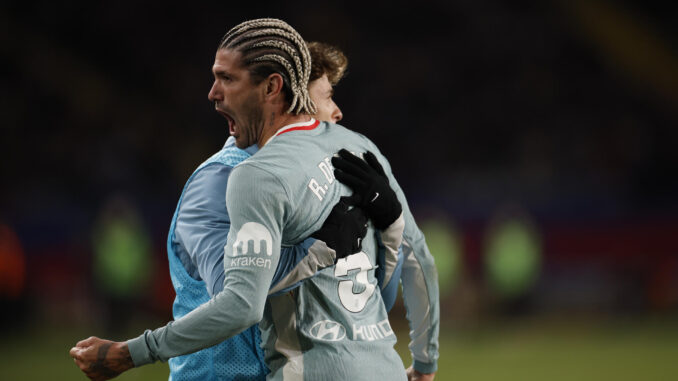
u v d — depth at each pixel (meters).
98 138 59.44
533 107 67.94
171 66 65.81
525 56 71.31
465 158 64.94
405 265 7.74
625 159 62.69
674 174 61.59
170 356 5.88
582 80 70.31
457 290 42.81
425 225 42.69
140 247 37.06
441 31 72.00
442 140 65.38
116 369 5.99
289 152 6.16
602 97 69.44
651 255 49.59
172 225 6.71
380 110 66.12
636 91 69.69
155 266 45.66
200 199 6.48
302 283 6.16
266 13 69.06
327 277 6.27
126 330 36.94
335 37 69.69
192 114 63.72
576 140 64.88
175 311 6.76
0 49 62.25
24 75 61.75
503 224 43.88
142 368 28.38
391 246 6.81
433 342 8.05
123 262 36.38
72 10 65.62
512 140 66.19
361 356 6.27
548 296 50.03
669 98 68.81
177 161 59.72
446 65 70.25
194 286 6.57
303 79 6.57
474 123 66.69
